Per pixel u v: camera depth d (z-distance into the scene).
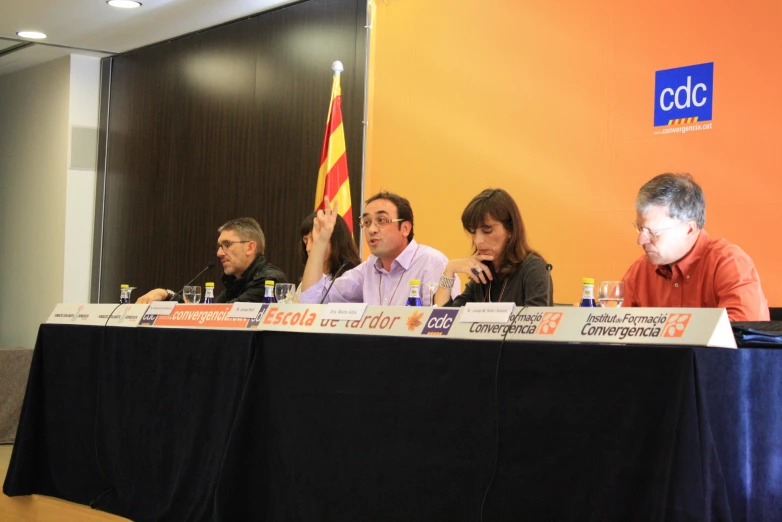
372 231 3.10
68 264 7.23
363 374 2.04
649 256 2.43
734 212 3.64
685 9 3.86
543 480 1.72
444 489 1.87
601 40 4.18
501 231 2.61
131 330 2.75
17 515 2.98
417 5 5.01
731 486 1.57
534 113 4.45
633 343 1.64
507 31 4.59
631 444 1.60
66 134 7.25
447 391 1.89
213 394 2.41
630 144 4.05
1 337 7.95
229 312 2.45
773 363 1.66
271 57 5.91
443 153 4.83
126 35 6.64
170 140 6.67
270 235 5.84
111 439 2.75
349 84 5.35
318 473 2.10
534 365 1.75
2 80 8.01
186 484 2.43
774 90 3.55
